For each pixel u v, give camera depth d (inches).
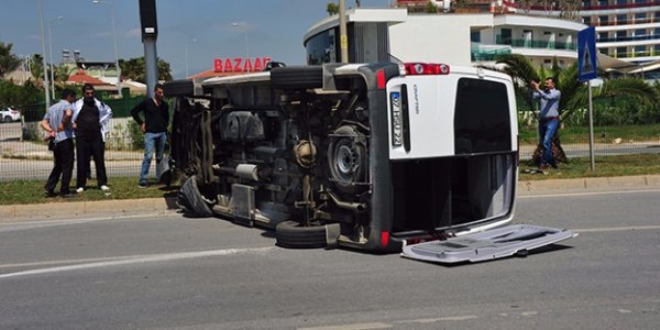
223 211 399.5
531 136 853.2
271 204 354.6
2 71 2979.8
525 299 220.5
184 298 236.1
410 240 291.9
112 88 2849.4
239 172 365.7
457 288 235.6
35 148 842.2
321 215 313.1
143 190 490.6
